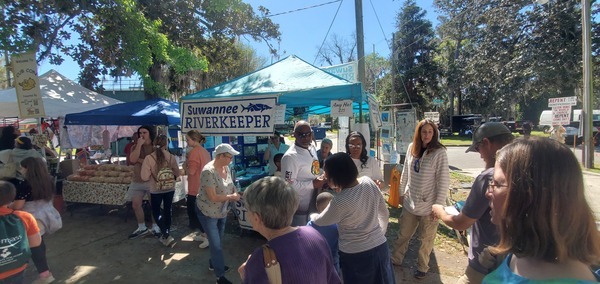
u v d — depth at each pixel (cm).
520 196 89
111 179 589
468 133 2736
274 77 491
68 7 737
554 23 1784
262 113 448
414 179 366
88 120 626
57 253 446
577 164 88
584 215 86
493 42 2097
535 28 1864
